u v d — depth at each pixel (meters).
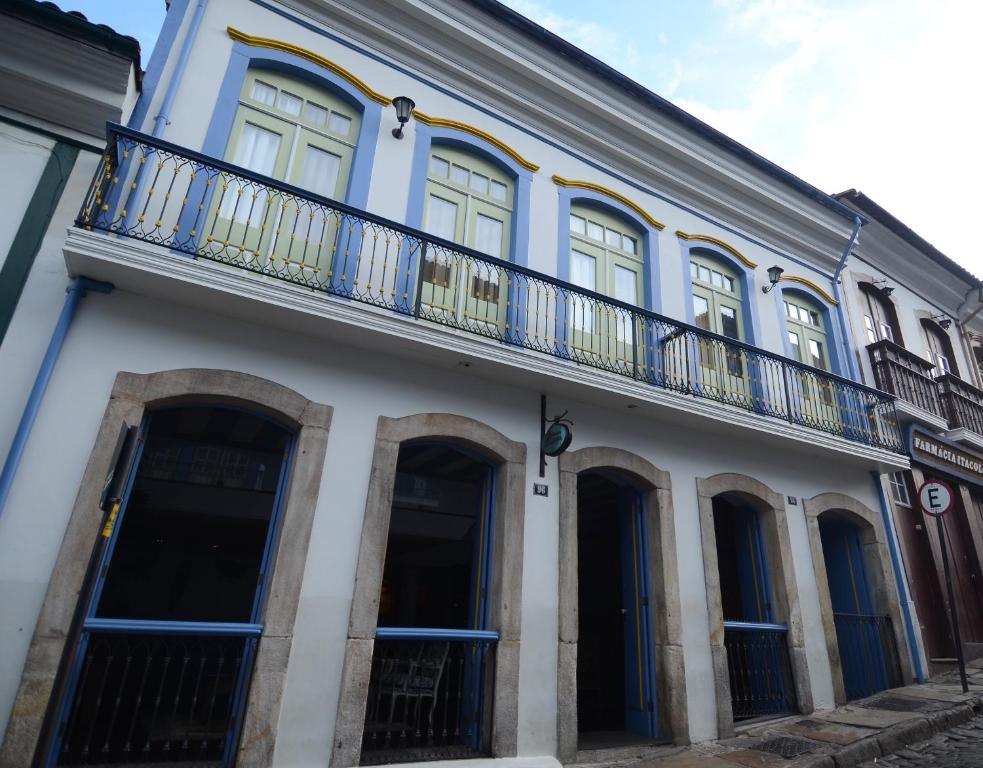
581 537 9.12
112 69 5.01
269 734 4.21
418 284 5.61
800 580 7.49
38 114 5.07
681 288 8.21
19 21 4.79
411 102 6.46
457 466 7.21
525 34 7.39
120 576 8.95
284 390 5.07
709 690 6.24
